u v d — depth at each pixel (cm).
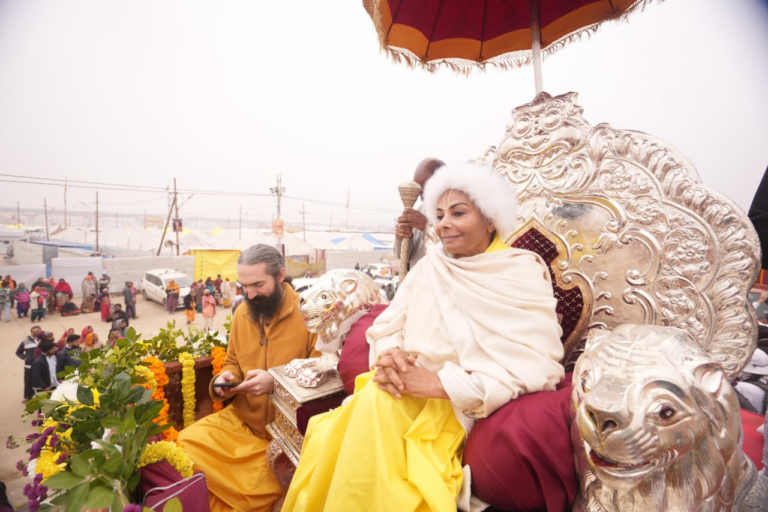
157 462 133
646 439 70
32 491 111
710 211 131
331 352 172
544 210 171
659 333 84
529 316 118
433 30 242
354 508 101
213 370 234
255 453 185
